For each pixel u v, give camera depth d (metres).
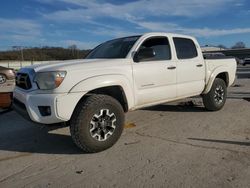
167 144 5.27
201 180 3.84
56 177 4.08
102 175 4.10
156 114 7.59
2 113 8.24
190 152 4.84
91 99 4.84
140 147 5.16
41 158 4.80
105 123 4.97
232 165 4.28
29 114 4.86
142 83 5.71
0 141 5.79
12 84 16.23
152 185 3.76
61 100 4.64
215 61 7.59
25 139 5.87
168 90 6.26
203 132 5.95
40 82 4.79
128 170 4.23
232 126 6.35
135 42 5.89
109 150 5.05
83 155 4.87
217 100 7.78
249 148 4.96
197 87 7.05
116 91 5.41
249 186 3.66
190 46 7.01
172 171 4.14
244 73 27.12
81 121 4.72
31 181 3.98
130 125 6.57
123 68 5.40
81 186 3.80
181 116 7.34
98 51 6.45
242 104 8.91
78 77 4.80
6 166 4.52
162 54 6.30
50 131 6.34
